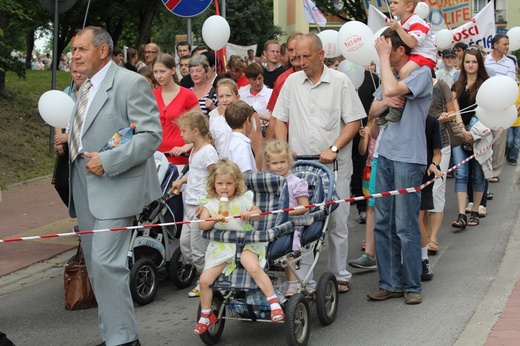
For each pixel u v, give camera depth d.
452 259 8.12
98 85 5.64
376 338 5.90
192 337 6.18
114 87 5.60
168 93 8.30
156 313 6.88
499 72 12.12
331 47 9.83
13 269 8.45
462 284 7.16
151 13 24.41
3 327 6.66
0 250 9.19
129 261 7.16
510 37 14.58
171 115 8.18
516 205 10.66
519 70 15.70
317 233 6.13
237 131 6.95
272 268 6.14
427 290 7.07
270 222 5.71
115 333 5.52
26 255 8.98
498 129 7.88
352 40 7.74
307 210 6.07
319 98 6.91
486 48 13.90
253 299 5.65
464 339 5.68
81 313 7.00
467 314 6.27
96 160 5.37
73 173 5.83
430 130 7.30
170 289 7.69
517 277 7.21
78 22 24.95
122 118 5.61
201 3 11.20
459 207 9.52
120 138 5.48
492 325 5.91
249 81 10.10
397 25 6.31
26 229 10.23
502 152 12.02
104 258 5.46
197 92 9.34
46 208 11.46
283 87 7.14
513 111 7.77
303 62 6.80
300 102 6.97
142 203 5.67
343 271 7.12
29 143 15.01
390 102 6.44
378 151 6.75
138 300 7.04
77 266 7.11
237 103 6.91
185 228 7.30
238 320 6.38
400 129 6.54
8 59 16.25
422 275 7.35
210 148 7.16
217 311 5.89
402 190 6.32
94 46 5.55
